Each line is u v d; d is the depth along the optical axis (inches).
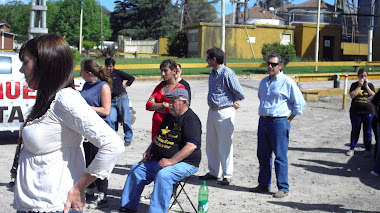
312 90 707.4
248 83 809.5
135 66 829.8
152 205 187.8
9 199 217.9
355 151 363.3
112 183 256.4
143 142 373.1
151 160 207.2
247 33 1178.6
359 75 339.6
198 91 714.8
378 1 1309.1
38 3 532.1
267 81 243.0
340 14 1465.3
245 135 421.4
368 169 310.2
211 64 258.7
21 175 94.3
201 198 202.1
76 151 95.7
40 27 533.0
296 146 381.7
